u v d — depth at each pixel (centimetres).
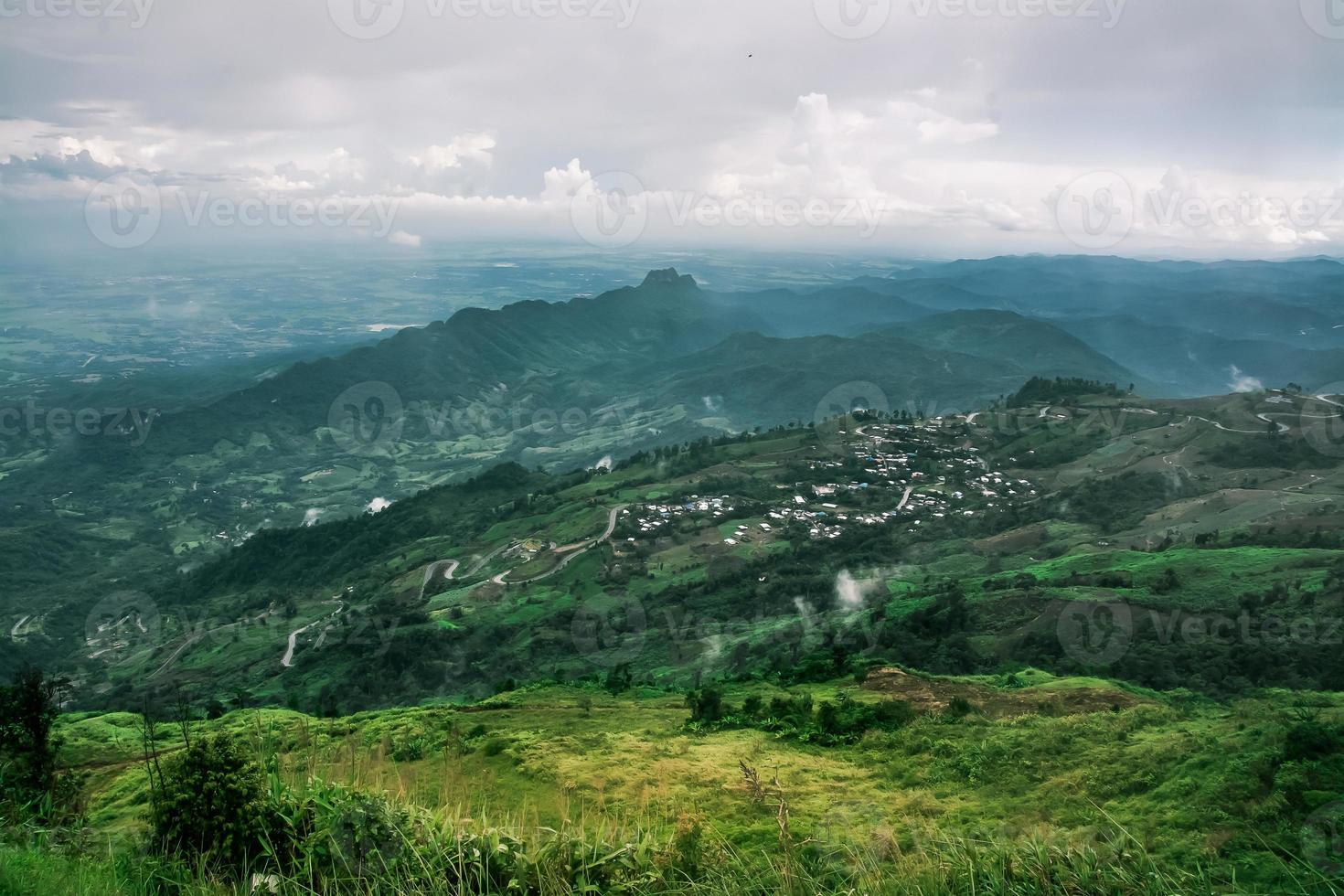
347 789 646
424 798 713
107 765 2978
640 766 2238
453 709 4188
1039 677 4281
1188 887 466
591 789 1938
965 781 1967
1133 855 483
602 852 567
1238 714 2025
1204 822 1241
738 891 518
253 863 629
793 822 1555
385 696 9744
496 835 577
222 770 683
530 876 545
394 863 553
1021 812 1596
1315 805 1152
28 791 1191
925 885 482
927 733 2491
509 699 4500
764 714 3119
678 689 5050
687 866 559
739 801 1808
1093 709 3225
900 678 3972
